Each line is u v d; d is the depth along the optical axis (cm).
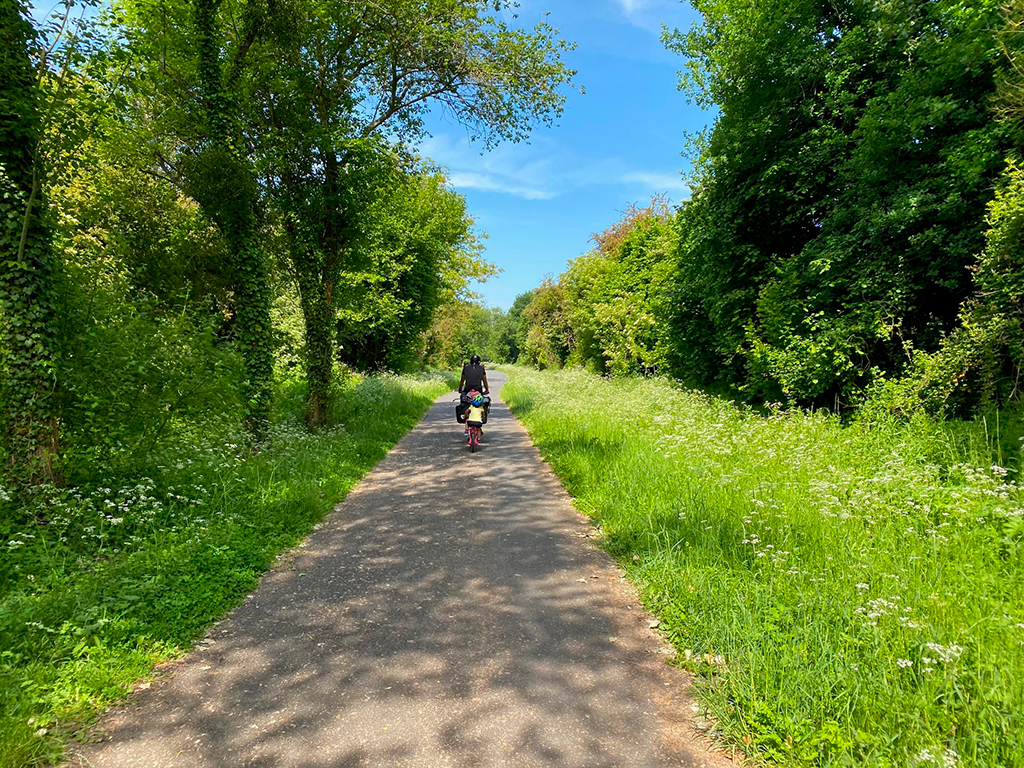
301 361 1173
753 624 321
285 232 1062
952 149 783
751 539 443
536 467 899
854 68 972
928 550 402
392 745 249
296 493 639
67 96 575
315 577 450
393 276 2327
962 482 528
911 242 827
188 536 496
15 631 326
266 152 976
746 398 1223
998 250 630
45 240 543
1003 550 401
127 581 399
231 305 1144
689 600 376
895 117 845
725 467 655
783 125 1102
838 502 492
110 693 285
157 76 894
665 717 270
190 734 257
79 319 586
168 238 1056
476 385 1095
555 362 4312
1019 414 606
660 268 1739
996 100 680
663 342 1745
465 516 623
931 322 873
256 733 258
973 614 313
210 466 663
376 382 1948
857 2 991
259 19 930
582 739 253
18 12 517
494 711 274
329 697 287
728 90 1184
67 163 593
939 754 215
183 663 321
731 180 1223
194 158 866
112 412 600
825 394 1026
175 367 674
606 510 594
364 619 376
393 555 500
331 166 1068
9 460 517
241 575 435
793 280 1012
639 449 796
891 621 306
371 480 805
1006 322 635
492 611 388
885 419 721
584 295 3152
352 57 1071
